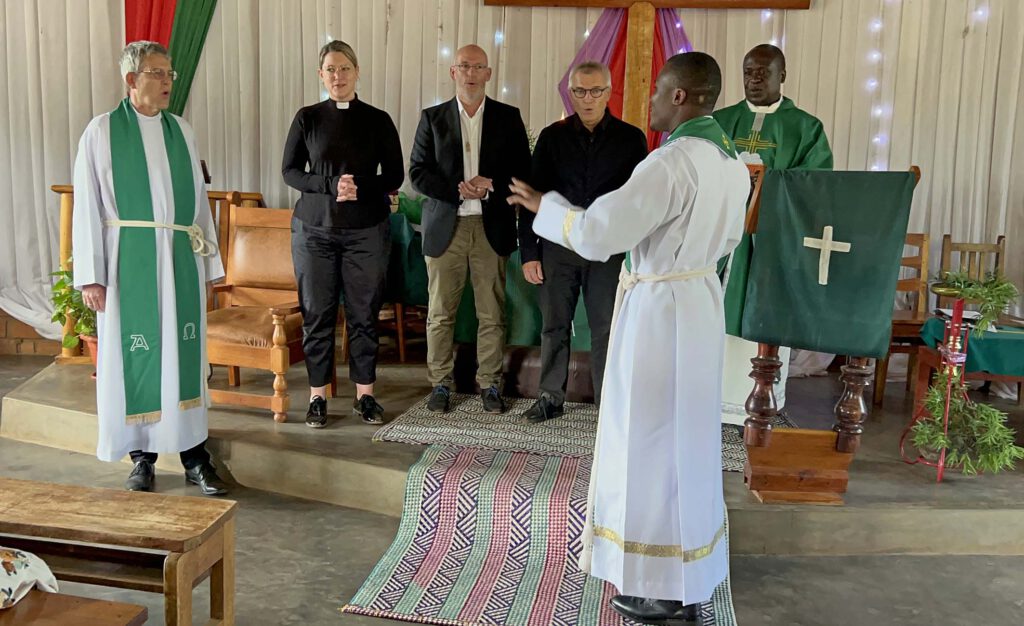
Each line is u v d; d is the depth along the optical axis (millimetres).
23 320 5496
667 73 2387
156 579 2182
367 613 2602
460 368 4320
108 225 3203
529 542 3031
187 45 5359
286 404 3822
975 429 3346
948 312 3807
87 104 5449
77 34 5375
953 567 2982
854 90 5113
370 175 3691
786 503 3084
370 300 3750
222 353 3836
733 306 3309
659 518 2326
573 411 3961
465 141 3768
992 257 5043
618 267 3561
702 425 2330
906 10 5008
